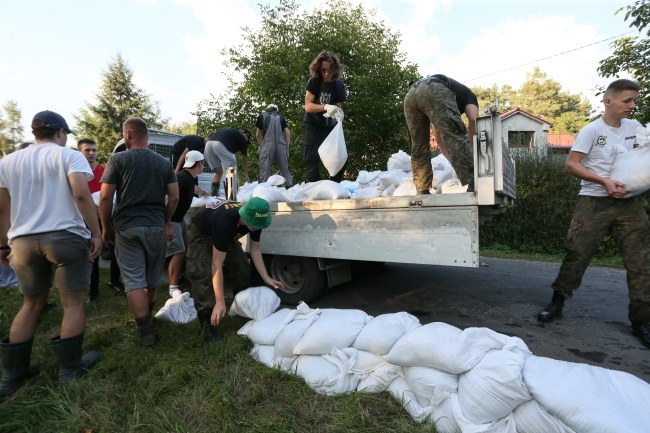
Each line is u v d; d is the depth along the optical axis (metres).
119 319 3.54
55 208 2.46
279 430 1.89
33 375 2.58
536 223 8.43
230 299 4.09
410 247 2.83
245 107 13.14
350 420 1.92
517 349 1.83
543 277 5.11
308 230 3.44
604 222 3.03
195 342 2.93
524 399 1.64
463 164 3.00
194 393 2.20
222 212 2.81
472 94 3.31
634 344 2.91
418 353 1.95
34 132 2.62
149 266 3.13
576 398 1.53
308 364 2.36
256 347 2.72
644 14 6.41
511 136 21.59
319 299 4.11
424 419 1.91
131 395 2.25
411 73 12.70
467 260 2.59
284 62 12.72
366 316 2.48
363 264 4.98
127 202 2.96
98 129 33.69
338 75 4.74
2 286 4.88
